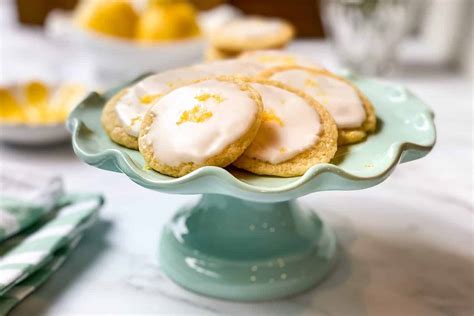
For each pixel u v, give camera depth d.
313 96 0.52
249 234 0.53
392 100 0.56
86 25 0.84
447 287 0.53
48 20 1.09
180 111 0.48
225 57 0.82
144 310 0.51
